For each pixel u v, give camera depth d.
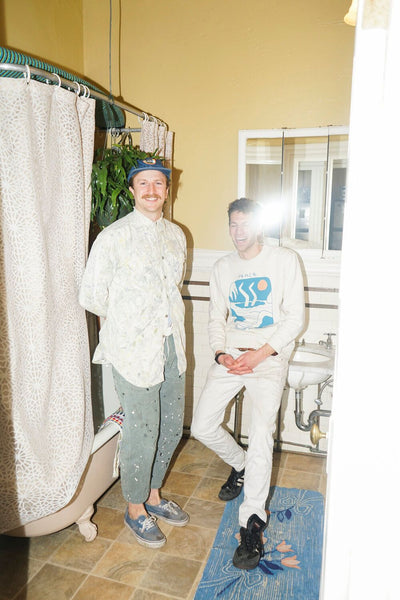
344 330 0.51
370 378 0.51
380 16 0.47
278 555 1.98
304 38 2.46
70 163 1.86
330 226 2.58
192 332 2.89
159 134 2.59
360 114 0.48
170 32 2.65
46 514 1.80
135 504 2.06
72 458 1.85
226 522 2.18
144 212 1.94
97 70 2.82
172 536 2.10
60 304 1.88
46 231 1.79
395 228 0.48
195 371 2.93
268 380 2.07
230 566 1.91
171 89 2.71
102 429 2.14
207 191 2.75
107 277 1.86
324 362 2.46
